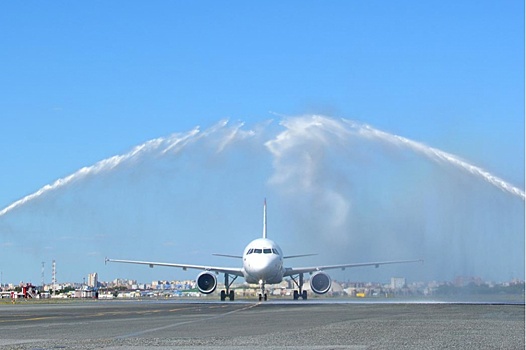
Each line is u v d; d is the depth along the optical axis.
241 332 30.25
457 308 51.44
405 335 27.28
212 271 88.00
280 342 25.22
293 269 89.44
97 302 84.88
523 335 27.02
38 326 35.91
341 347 23.08
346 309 52.09
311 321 37.41
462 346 22.92
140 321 39.34
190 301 86.12
